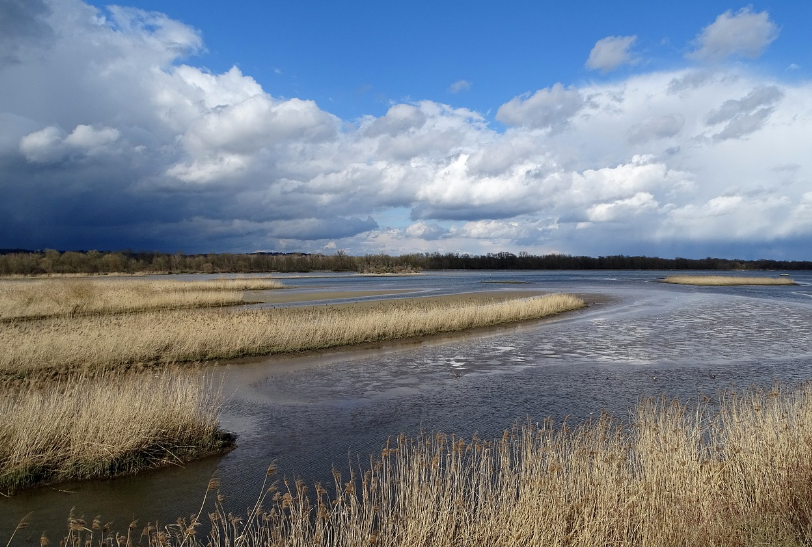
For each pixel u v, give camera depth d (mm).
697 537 4992
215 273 130000
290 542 5551
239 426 11094
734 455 6684
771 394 8602
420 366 17578
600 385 14641
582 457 6641
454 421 11227
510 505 5672
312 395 13695
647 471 6223
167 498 7570
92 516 7023
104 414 9016
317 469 8602
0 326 22453
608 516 5449
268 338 20797
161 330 19609
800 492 5809
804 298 49281
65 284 34875
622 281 85812
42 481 8164
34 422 8633
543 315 34094
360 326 23266
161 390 10688
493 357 19297
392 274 123875
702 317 33156
